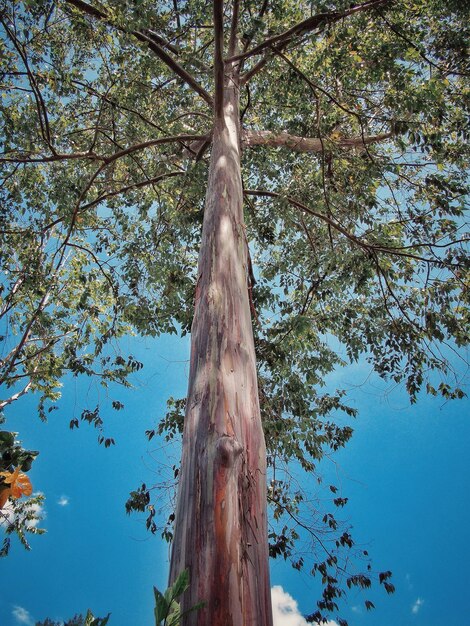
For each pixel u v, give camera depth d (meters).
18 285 9.45
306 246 9.29
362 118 7.95
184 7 7.51
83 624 1.51
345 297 9.14
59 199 8.12
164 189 9.38
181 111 9.89
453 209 8.26
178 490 3.04
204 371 3.56
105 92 8.26
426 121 7.29
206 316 4.04
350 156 8.55
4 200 8.73
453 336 8.60
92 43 7.91
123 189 8.35
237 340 3.87
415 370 8.57
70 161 8.99
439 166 8.10
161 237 9.00
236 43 8.73
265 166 9.10
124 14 6.23
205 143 8.16
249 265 6.75
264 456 3.32
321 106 8.31
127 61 7.93
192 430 3.21
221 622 2.37
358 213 8.68
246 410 3.40
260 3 8.06
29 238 8.55
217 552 2.58
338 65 7.09
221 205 5.43
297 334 7.88
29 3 6.45
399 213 8.84
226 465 2.91
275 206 8.56
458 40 7.61
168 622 1.58
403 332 8.70
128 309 8.74
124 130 8.62
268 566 2.77
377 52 6.92
